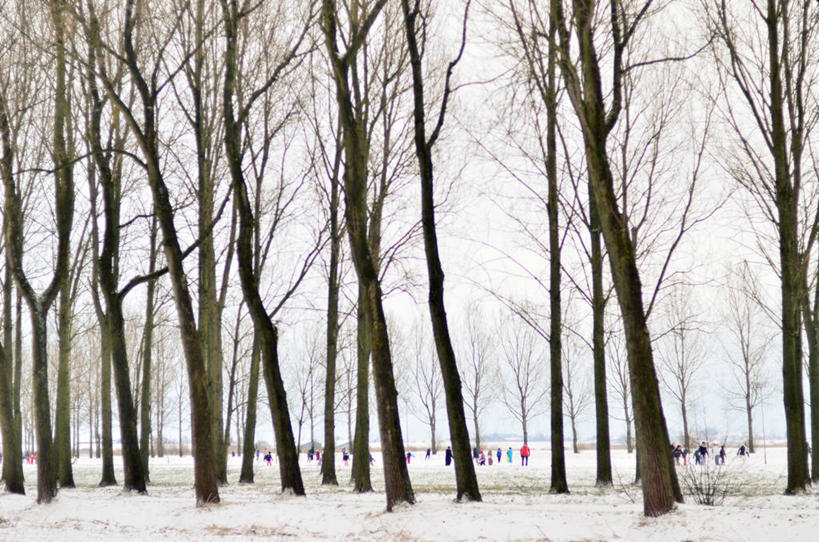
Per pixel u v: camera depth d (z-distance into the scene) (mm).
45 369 19688
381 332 15586
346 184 16172
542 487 26719
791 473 17812
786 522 10906
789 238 18250
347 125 16078
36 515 17578
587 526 12141
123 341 22328
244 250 19031
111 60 21953
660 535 11164
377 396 15383
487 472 39344
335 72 16172
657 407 12602
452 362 16078
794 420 17938
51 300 20203
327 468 26703
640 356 12711
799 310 18938
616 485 24141
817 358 23438
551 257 21188
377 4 16344
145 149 18703
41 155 27578
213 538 13312
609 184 13102
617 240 12977
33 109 25531
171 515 16219
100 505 18094
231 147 18953
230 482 31266
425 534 12562
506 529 12219
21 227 22656
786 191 18281
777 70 18156
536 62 17016
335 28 16219
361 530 13508
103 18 19625
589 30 13242
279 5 23922
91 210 27859
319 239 22297
